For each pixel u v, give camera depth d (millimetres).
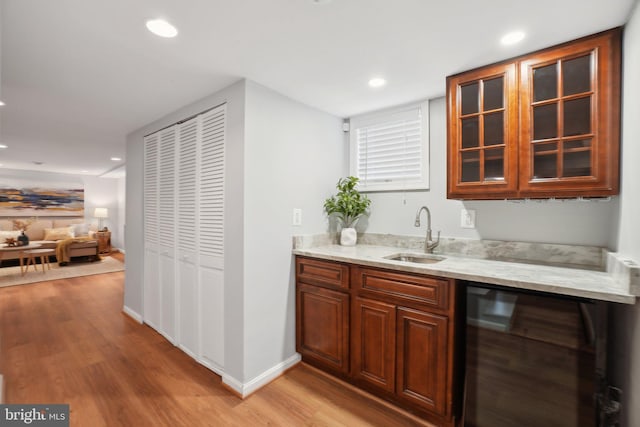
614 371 1443
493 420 1493
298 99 2301
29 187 6648
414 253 2219
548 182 1523
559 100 1487
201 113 2293
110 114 2660
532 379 1395
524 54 1595
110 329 2943
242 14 1313
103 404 1838
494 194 1683
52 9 1267
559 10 1256
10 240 5469
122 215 7941
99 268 5844
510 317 1447
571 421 1309
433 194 2314
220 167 2117
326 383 2082
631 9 1229
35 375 2143
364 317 1916
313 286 2195
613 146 1367
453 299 1575
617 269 1306
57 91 2146
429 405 1659
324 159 2582
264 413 1773
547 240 1838
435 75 1885
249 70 1836
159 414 1757
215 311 2166
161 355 2438
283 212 2213
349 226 2629
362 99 2305
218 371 2154
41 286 4562
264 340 2074
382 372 1841
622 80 1339
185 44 1556
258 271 2029
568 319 1310
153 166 2889
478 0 1210
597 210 1673
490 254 2025
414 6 1251
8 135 3439
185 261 2461
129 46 1572
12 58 1688
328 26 1400
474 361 1545
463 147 1809
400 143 2471
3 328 2971
